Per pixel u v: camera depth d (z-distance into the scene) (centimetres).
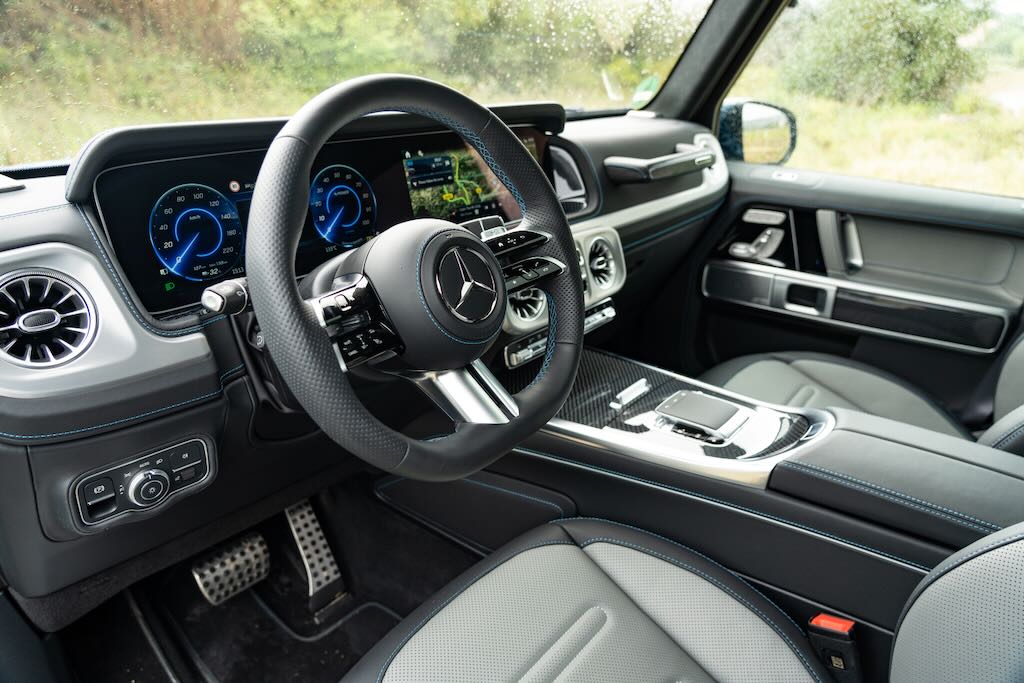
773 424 126
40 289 83
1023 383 156
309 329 71
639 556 104
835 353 198
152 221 94
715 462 108
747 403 135
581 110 200
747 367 174
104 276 87
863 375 171
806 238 198
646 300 212
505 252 91
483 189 138
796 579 104
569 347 95
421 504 148
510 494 133
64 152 105
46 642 111
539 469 127
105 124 108
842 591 100
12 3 94
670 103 214
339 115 77
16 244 82
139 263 94
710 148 206
